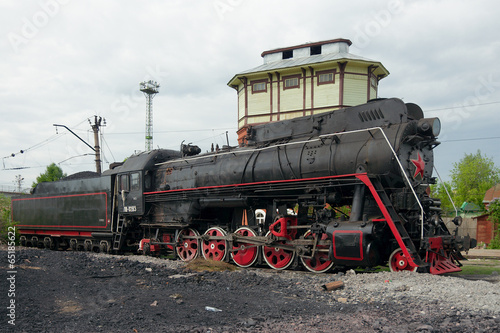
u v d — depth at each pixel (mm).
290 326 5242
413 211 9352
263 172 11539
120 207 15734
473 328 4973
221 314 5871
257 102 26891
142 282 8156
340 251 9211
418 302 6465
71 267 9664
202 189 12922
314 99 25078
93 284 7859
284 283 8250
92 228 16875
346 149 10000
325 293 7426
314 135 11125
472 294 6699
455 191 39438
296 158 10859
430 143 10234
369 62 24344
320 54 27375
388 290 7316
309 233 10523
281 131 11922
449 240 9453
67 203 18312
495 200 22141
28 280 7762
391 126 9711
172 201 14070
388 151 9273
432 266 8969
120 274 9094
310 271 10555
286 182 10828
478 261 14227
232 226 12828
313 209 10930
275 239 10984
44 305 6168
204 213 13781
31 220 20531
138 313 5742
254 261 11734
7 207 23656
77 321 5398
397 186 9586
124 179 15711
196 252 13156
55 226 18906
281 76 26109
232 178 12289
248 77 27125
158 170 15180
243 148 12680
